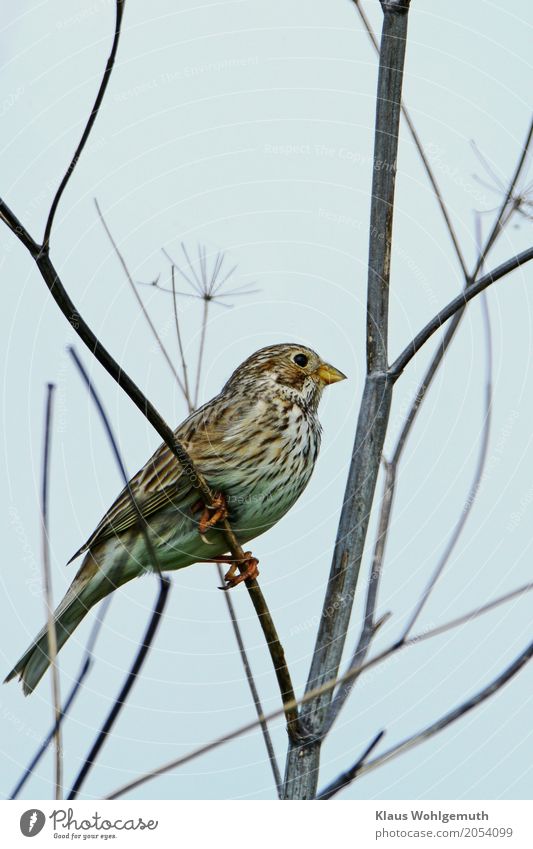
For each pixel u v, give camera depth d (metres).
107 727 5.66
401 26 8.48
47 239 6.67
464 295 8.06
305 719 7.48
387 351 8.35
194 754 5.84
